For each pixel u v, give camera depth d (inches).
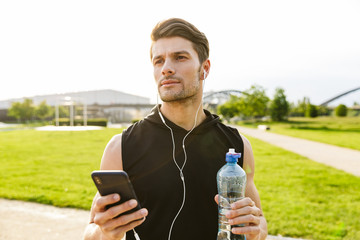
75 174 288.2
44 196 209.0
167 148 47.5
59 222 161.8
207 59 50.6
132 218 35.3
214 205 46.9
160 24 47.6
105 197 35.1
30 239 139.1
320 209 181.5
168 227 44.7
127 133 50.5
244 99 1467.8
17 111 2242.9
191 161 47.3
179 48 45.8
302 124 1647.4
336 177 273.1
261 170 307.4
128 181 34.9
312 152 458.9
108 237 37.3
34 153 440.8
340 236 142.5
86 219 167.2
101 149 488.7
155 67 48.9
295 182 253.0
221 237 44.9
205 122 51.4
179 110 48.9
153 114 50.5
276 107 1914.4
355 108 2659.9
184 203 45.3
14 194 212.7
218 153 49.4
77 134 838.5
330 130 1108.5
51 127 1352.1
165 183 45.7
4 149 492.4
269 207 184.9
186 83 46.1
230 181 44.7
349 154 436.5
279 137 762.8
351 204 192.4
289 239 136.4
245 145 53.3
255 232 38.4
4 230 149.6
